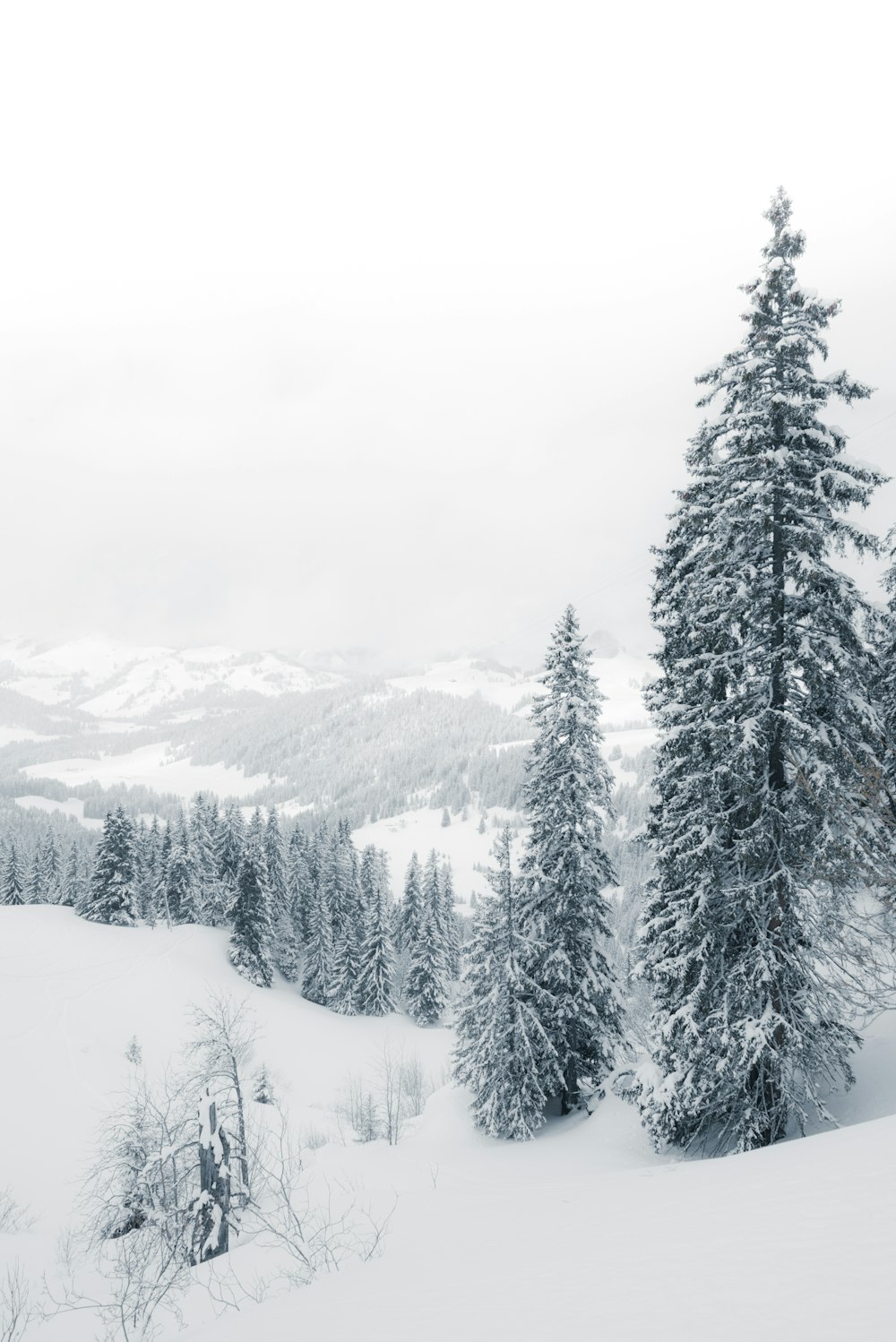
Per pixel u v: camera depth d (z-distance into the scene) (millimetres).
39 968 52719
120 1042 44344
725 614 12867
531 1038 22359
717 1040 13250
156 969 55812
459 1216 9531
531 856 23141
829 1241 3715
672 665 15188
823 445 12531
